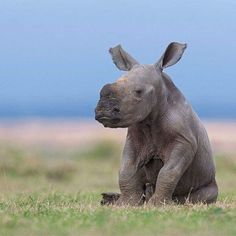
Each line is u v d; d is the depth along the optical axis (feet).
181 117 78.07
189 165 79.25
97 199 91.30
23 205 82.58
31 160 146.92
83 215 70.13
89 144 208.44
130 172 79.05
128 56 80.18
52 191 102.99
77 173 148.97
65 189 111.75
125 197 79.20
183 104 78.95
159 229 63.82
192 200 81.30
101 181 133.80
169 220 66.80
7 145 169.37
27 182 127.54
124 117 74.49
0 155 150.20
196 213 70.44
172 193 78.07
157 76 77.20
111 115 73.87
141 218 67.92
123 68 80.28
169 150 78.02
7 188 112.57
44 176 141.08
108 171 153.48
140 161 79.10
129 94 74.69
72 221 67.10
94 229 63.77
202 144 80.33
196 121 79.77
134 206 76.48
